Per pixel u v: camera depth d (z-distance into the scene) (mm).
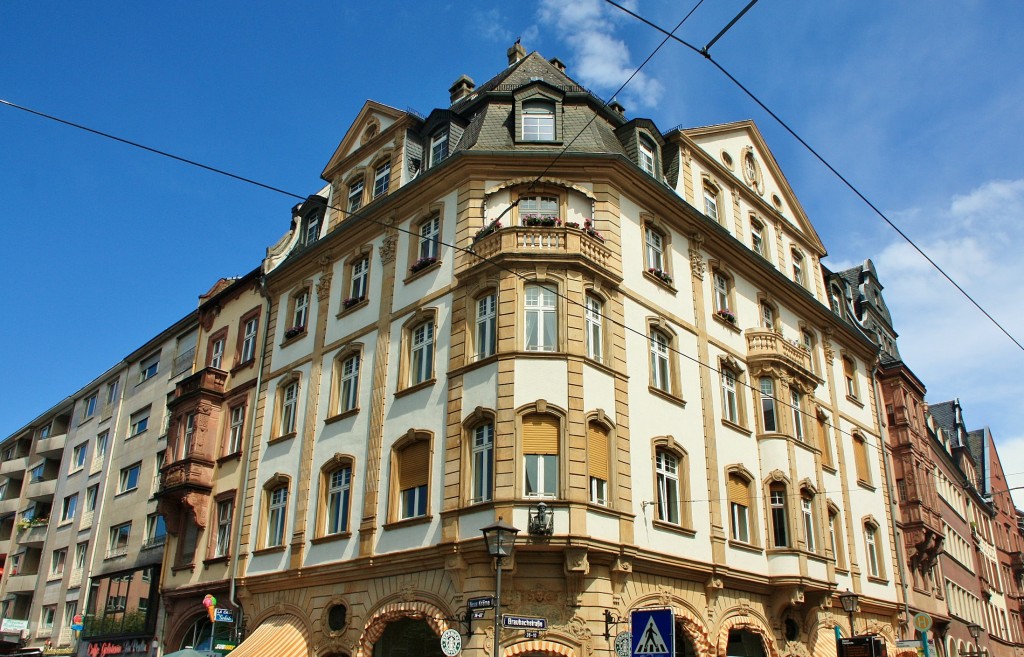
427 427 22688
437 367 23188
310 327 29344
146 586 33344
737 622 23688
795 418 29188
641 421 22719
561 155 24375
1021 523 76375
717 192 30234
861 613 30406
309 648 23609
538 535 19141
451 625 19766
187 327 39000
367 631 21828
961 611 45188
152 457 38156
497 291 22375
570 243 22516
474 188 24625
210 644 27484
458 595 19875
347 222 28672
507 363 21172
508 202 24453
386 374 24969
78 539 42281
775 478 26656
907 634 32906
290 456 27547
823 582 26156
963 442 61031
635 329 23750
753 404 27844
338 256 29406
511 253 22219
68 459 47531
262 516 27641
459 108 30844
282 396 29453
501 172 24812
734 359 27578
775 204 34719
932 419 47469
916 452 39438
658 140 28406
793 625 26109
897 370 40000
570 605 19219
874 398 37250
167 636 30203
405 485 22969
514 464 20062
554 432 20672
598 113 26984
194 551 30422
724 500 24828
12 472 54656
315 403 27375
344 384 26859
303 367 28766
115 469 41406
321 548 24594
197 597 29312
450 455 21594
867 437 35344
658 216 26375
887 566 33094
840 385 34625
